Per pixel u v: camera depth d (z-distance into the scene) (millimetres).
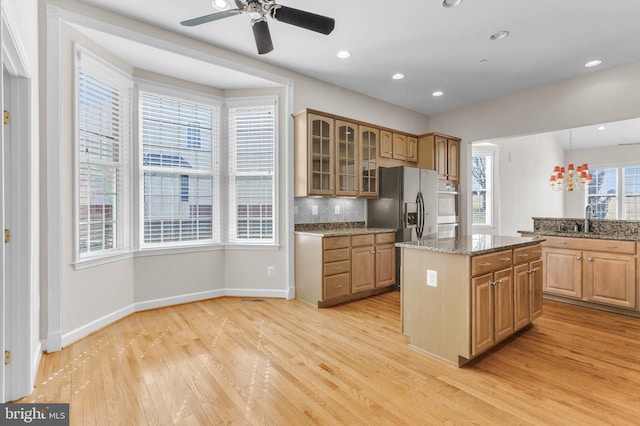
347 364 2256
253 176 3947
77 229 2645
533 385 1996
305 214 4102
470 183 5203
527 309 2744
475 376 2102
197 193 3770
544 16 2746
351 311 3438
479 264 2227
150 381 2016
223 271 3918
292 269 3875
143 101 3402
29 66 1942
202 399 1832
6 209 1851
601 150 8047
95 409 1739
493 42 3191
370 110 4766
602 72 3793
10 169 1868
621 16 2734
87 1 2553
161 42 2957
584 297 3570
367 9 2660
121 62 3150
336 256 3617
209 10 2684
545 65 3684
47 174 2385
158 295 3471
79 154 2705
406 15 2744
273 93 3867
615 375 2113
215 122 3877
